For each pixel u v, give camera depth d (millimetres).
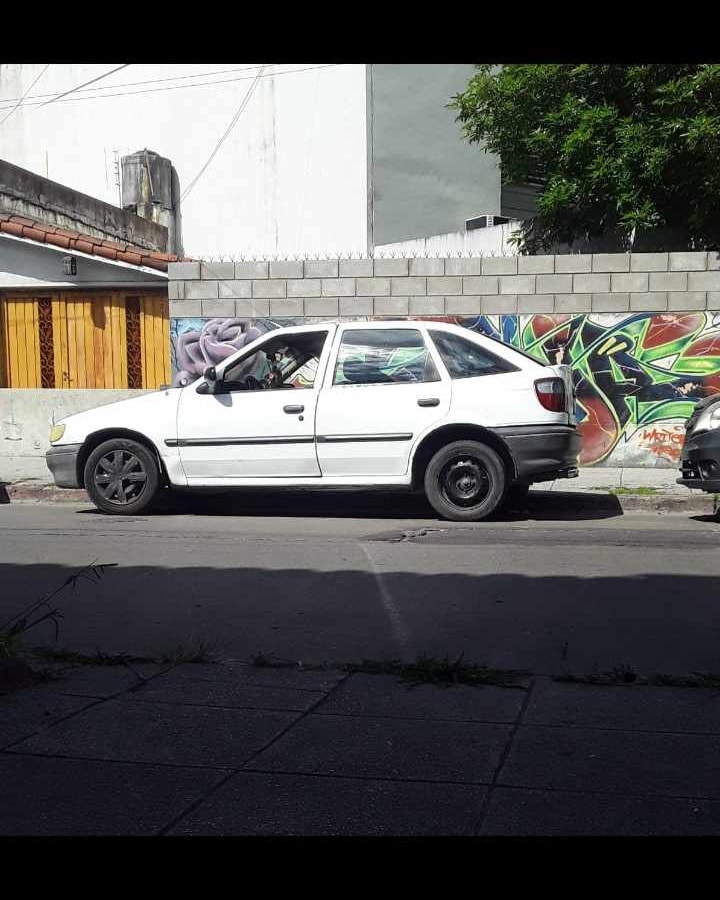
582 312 12078
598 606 5777
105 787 3215
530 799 3135
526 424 8570
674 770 3375
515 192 21484
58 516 9438
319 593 6102
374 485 8859
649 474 11555
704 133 12406
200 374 12711
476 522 8820
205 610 5719
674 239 14633
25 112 25953
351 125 21812
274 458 8922
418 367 8867
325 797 3146
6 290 15312
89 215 18250
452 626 5371
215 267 12633
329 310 12484
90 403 13367
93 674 4477
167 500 10305
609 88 14258
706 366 11883
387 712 3975
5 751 3518
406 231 21500
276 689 4270
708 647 4980
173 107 24172
